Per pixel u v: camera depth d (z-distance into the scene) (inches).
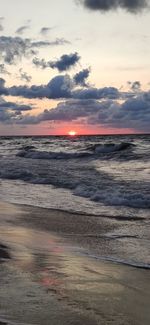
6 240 279.7
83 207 444.5
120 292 179.3
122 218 381.7
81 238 300.4
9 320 140.8
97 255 249.0
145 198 462.6
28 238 292.4
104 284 189.3
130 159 1099.3
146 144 1699.1
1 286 175.9
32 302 158.9
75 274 202.7
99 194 510.9
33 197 521.7
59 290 175.3
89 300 167.0
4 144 2955.2
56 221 366.0
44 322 141.8
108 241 290.7
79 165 1007.6
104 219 377.1
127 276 204.5
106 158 1182.3
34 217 384.8
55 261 226.1
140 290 183.3
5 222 357.1
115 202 464.1
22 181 711.7
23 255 236.4
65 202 478.9
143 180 630.5
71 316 148.8
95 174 756.6
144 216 390.9
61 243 281.1
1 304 155.6
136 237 305.0
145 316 154.3
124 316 153.5
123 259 241.6
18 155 1497.3
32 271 201.6
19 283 180.9
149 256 249.8
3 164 1054.4
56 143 2593.5
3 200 498.3
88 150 1530.5
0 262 217.5
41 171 841.5
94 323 145.0
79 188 578.9
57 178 705.6
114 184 593.6
